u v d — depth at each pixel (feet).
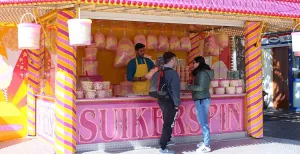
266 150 23.97
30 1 19.08
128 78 26.07
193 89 23.32
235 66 35.12
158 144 24.75
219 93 26.73
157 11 22.11
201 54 32.60
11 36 27.73
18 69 27.96
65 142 21.85
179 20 25.12
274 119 41.81
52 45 23.52
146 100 24.53
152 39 29.09
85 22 18.42
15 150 24.16
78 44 18.58
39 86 27.27
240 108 27.63
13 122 27.81
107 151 23.07
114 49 28.02
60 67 21.85
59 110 21.95
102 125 23.38
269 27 29.07
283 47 49.47
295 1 24.72
